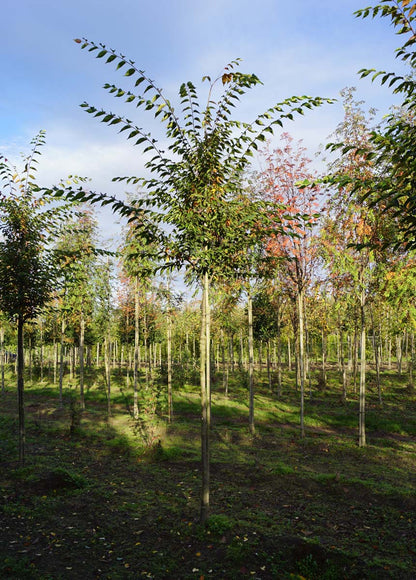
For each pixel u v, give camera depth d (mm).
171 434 12977
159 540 5543
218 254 5934
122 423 14797
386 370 33375
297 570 4809
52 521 6035
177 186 5855
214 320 20094
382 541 5578
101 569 4754
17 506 6484
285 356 46031
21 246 8766
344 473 8914
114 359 40562
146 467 9250
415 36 3131
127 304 20031
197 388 24859
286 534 5688
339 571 4730
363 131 11188
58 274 9039
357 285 12008
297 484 8008
